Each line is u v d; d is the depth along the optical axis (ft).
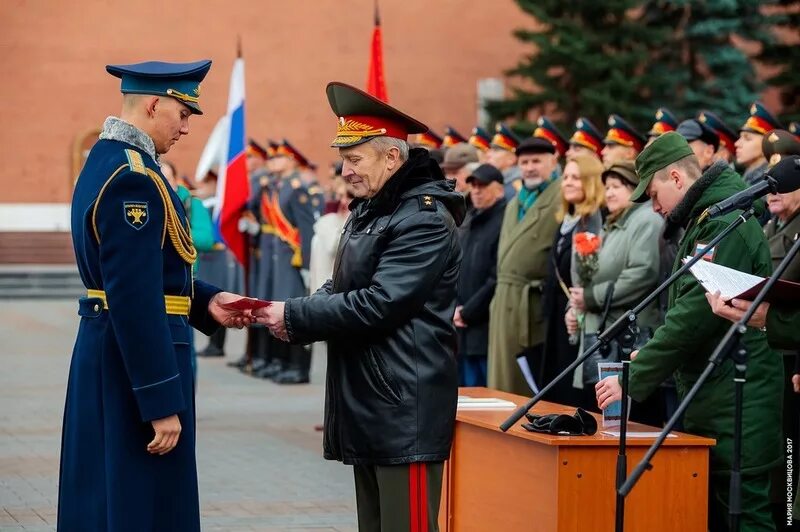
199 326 19.57
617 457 18.97
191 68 18.70
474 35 128.67
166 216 18.08
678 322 20.30
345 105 18.92
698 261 18.69
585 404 28.55
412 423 18.44
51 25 123.54
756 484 20.58
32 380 51.98
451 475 22.54
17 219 122.42
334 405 18.95
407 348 18.49
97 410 17.95
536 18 97.50
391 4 127.85
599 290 27.04
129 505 17.74
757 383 20.49
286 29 126.21
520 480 20.34
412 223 18.49
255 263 54.65
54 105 123.75
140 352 17.44
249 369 54.85
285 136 126.31
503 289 31.76
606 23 97.50
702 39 96.73
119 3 124.36
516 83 127.75
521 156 32.14
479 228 33.78
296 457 35.06
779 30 101.55
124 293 17.44
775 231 25.38
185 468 18.33
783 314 17.72
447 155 37.63
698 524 19.74
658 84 95.04
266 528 26.53
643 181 22.54
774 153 29.01
